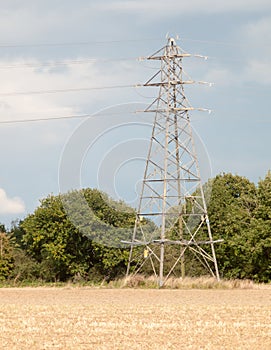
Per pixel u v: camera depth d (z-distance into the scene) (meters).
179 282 56.62
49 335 28.48
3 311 37.00
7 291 54.28
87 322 32.19
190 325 30.89
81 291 53.16
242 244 72.06
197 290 53.12
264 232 70.44
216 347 25.55
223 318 33.31
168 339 27.34
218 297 46.19
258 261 71.31
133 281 57.81
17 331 29.53
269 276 72.00
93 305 40.22
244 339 27.23
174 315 34.56
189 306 39.03
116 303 41.72
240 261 73.94
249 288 55.19
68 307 39.00
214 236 75.50
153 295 48.38
